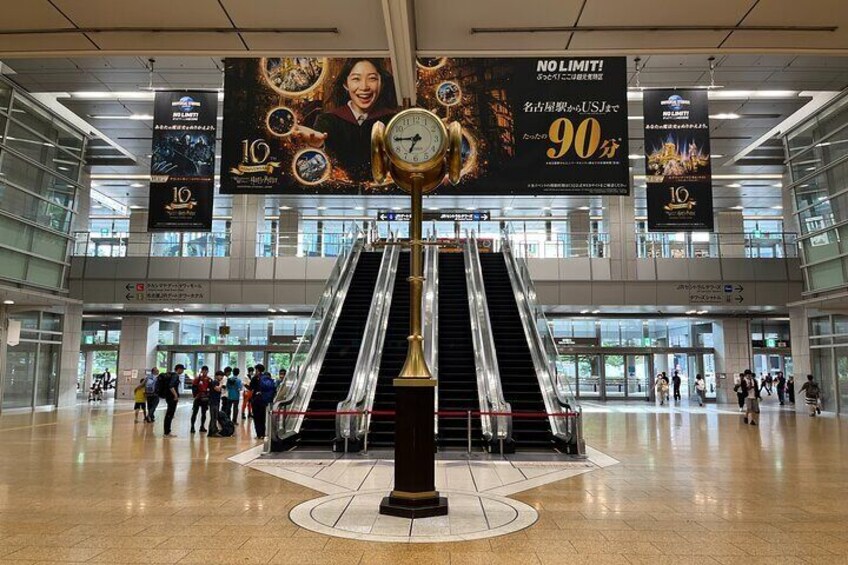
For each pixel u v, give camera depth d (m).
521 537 5.08
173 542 4.91
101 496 6.67
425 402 5.91
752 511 6.11
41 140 19.75
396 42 6.08
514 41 6.49
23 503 6.32
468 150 13.24
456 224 27.55
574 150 13.12
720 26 6.06
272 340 28.23
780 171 24.91
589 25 6.10
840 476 8.15
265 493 6.82
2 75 17.62
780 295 22.73
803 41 6.38
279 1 5.61
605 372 29.61
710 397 28.27
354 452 9.91
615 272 22.97
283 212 27.83
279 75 13.89
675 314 26.44
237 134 13.71
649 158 14.15
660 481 7.72
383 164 6.42
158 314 26.80
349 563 4.39
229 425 12.69
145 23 6.06
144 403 16.12
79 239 23.38
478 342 13.23
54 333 21.44
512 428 10.66
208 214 14.19
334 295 15.72
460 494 6.79
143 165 24.34
